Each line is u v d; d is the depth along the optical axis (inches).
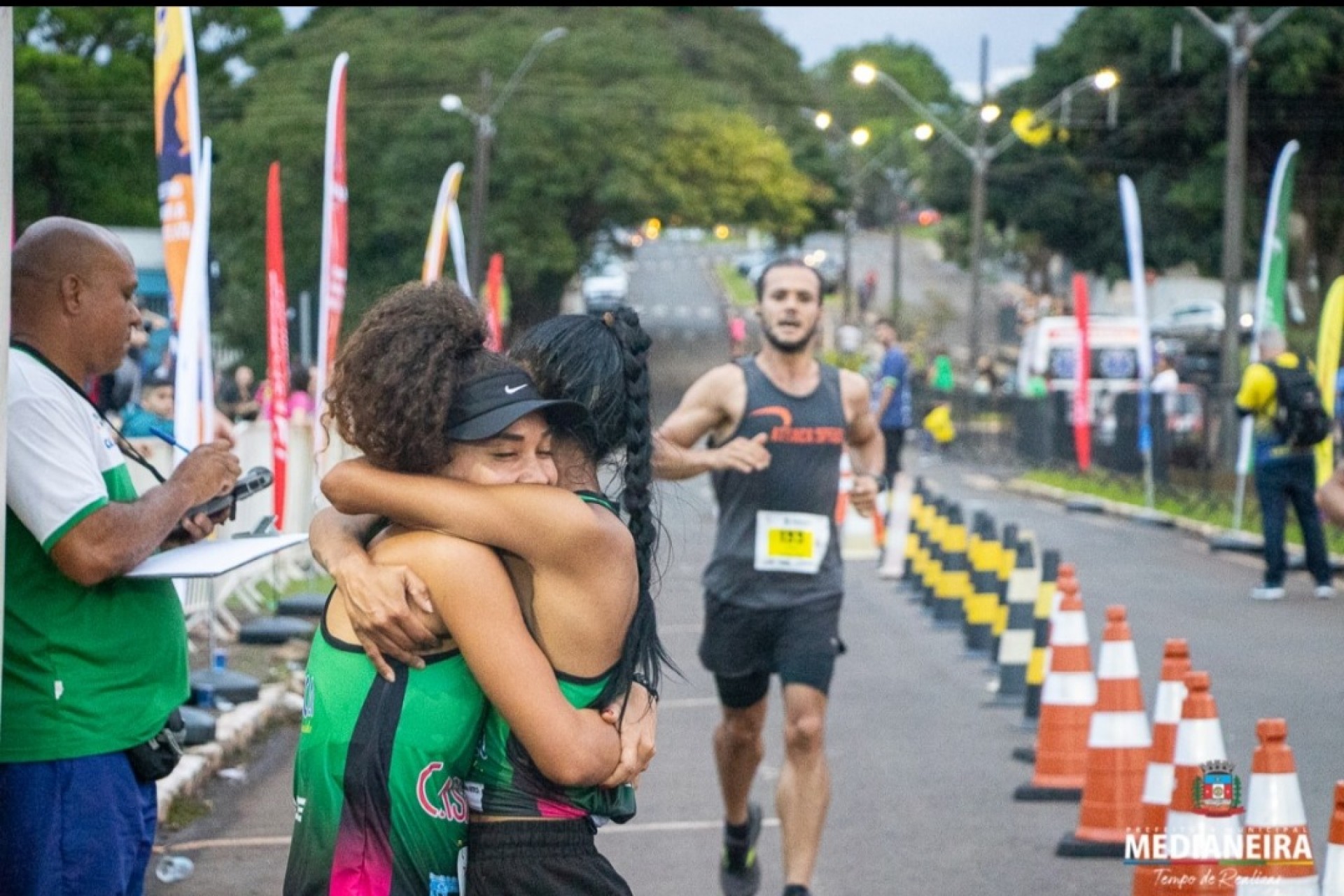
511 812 125.1
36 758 153.6
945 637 539.8
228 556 159.8
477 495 120.6
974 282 1702.8
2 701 153.1
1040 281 3144.7
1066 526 935.0
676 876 274.2
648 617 129.8
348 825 120.1
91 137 1985.7
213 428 379.9
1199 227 2042.3
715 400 254.2
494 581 119.6
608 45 2209.6
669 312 3432.6
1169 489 1011.3
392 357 121.8
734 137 2170.3
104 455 161.3
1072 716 327.9
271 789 332.8
